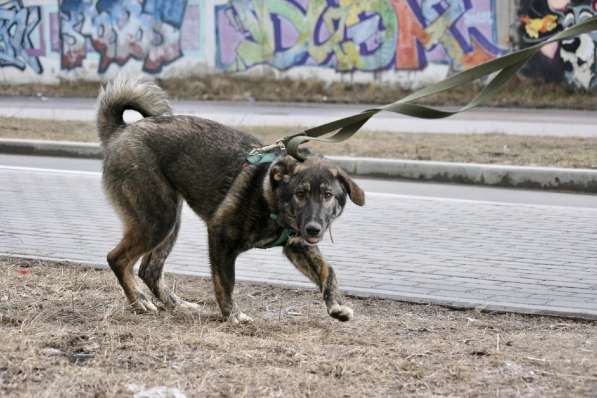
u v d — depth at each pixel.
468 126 20.88
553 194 13.73
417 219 11.59
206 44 30.59
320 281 7.20
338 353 6.23
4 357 5.84
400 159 15.41
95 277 8.52
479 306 7.70
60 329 6.60
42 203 12.46
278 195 6.85
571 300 7.96
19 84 32.47
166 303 7.84
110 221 11.30
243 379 5.57
